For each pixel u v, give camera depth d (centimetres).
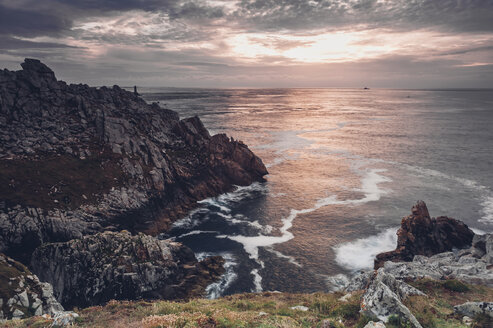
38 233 4409
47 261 3669
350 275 3962
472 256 3816
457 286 2152
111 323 1594
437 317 1617
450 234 4509
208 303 2227
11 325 1546
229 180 7350
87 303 3466
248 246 4731
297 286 3750
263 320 1455
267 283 3812
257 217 5759
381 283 1495
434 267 2992
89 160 5938
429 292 2094
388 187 7188
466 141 12431
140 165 6353
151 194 6006
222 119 19225
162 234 5197
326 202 6378
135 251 3884
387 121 19288
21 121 6372
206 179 7012
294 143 12319
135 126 7481
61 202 4928
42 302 2623
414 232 4409
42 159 5566
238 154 7631
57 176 5341
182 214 5928
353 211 5891
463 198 6419
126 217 5347
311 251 4550
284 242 4831
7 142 5744
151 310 1783
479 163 9125
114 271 3625
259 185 7444
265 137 13450
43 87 7200
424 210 4538
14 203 4578
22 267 2856
